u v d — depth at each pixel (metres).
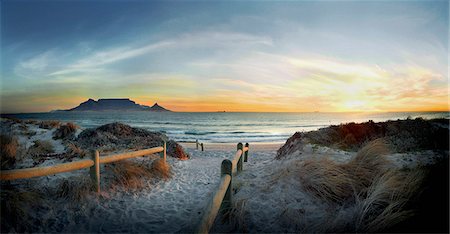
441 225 2.68
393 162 4.97
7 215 3.37
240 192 4.78
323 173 4.48
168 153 11.01
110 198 4.73
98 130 12.03
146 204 4.68
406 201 3.16
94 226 3.77
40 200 3.98
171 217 4.14
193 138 30.75
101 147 9.56
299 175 4.77
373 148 5.10
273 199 4.25
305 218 3.58
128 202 4.70
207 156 13.83
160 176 6.47
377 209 3.29
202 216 2.61
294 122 67.62
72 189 4.43
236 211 3.68
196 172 7.81
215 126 54.12
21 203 3.64
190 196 5.23
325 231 3.16
